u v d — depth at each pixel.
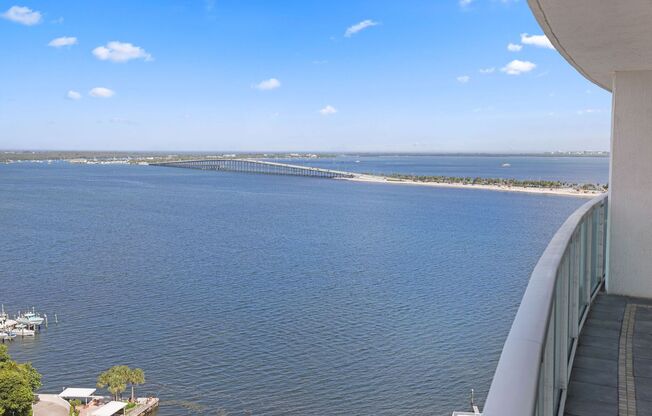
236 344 21.31
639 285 4.21
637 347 3.22
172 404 17.16
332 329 22.62
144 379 18.27
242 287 29.42
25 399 15.96
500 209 68.88
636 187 4.14
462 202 78.75
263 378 18.47
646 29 2.80
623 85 4.07
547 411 1.62
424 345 20.73
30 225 53.56
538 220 57.44
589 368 2.93
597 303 4.07
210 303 26.66
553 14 2.58
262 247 41.41
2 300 27.66
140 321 24.27
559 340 2.27
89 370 19.72
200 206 71.38
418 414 15.91
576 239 3.03
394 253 38.72
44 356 20.88
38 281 31.30
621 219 4.21
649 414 2.44
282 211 65.75
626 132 4.12
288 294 27.91
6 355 17.77
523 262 35.22
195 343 21.56
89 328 23.55
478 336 21.53
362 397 16.97
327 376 18.41
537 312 1.29
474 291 28.00
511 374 0.99
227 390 17.81
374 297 27.14
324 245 42.16
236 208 69.00
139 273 33.00
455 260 36.09
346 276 31.62
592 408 2.50
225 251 39.81
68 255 38.69
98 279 31.69
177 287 29.67
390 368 18.83
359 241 44.03
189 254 38.81
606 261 4.39
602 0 2.35
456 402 16.45
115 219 58.19
